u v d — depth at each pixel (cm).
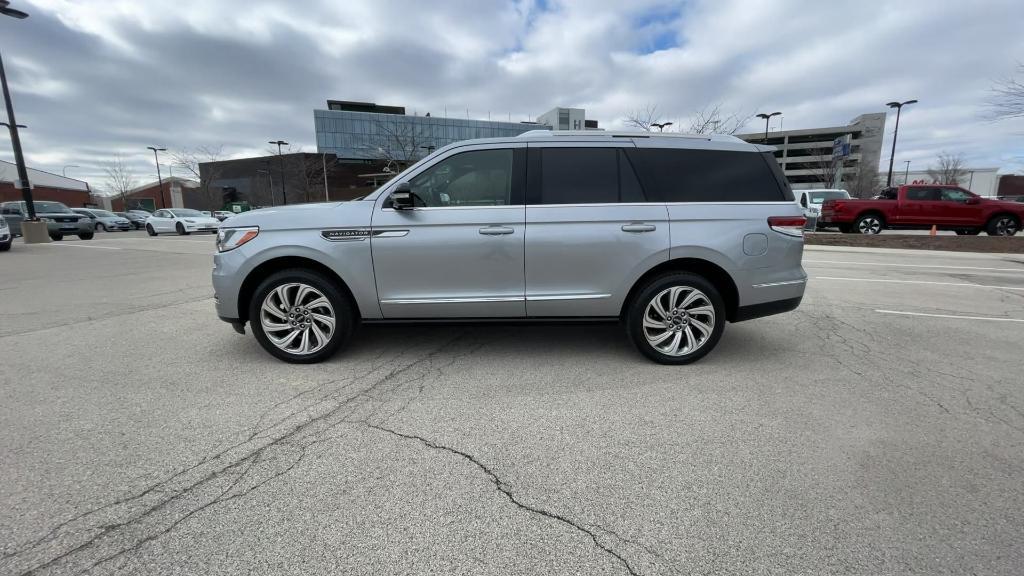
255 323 402
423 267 392
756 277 407
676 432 296
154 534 207
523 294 397
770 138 8488
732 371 398
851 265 1066
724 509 225
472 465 260
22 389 356
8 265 1073
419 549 200
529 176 399
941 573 188
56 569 186
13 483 240
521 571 189
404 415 317
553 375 387
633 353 441
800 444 283
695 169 409
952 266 1048
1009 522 217
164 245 1633
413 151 4031
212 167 5547
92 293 725
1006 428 303
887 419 314
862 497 234
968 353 447
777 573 188
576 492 238
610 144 407
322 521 215
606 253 393
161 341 474
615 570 190
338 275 395
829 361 424
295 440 284
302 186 5612
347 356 430
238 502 228
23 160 1719
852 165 6719
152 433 292
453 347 455
